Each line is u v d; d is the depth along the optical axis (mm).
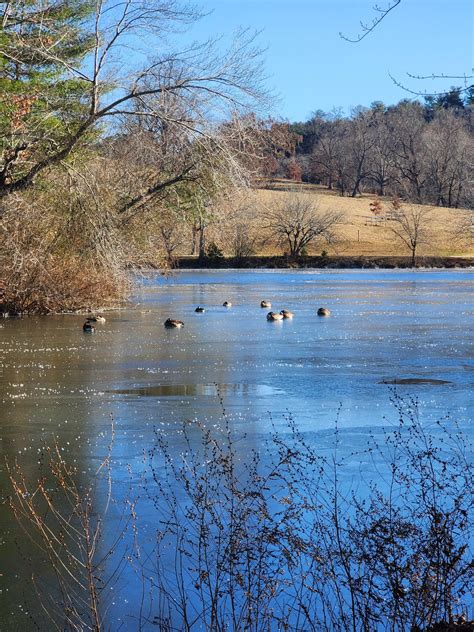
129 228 36500
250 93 31469
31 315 32125
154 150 34969
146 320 30297
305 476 10117
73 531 8812
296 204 94438
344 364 19484
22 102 29859
